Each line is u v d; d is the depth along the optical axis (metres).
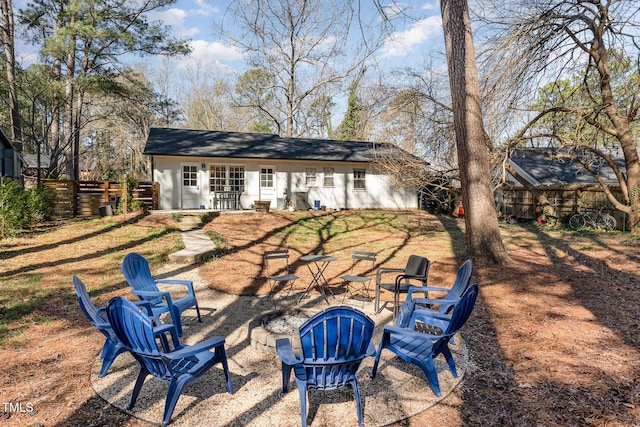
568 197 15.87
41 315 5.09
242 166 17.72
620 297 5.88
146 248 9.60
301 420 2.76
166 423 2.69
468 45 8.15
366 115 16.33
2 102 21.38
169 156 16.30
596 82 13.81
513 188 18.58
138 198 15.57
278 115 32.53
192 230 12.47
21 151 17.66
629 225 12.90
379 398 3.07
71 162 20.78
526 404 2.96
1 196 10.23
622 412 2.83
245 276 7.70
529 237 11.98
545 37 10.94
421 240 12.01
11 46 17.47
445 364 3.69
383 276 7.69
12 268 7.46
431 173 14.80
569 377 3.38
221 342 3.09
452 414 2.84
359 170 19.61
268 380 3.40
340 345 2.65
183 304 4.73
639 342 4.16
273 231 12.98
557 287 6.48
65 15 18.02
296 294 6.47
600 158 13.72
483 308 5.44
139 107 24.16
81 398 3.07
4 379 3.36
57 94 18.88
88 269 7.57
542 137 12.34
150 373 2.88
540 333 4.47
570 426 2.67
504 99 11.02
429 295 6.30
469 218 8.38
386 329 3.35
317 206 18.77
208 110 40.06
